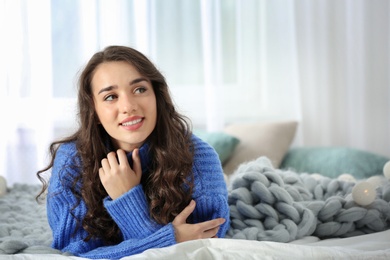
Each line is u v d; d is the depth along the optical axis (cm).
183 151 120
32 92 255
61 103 266
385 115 264
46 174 205
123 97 112
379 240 118
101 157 122
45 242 126
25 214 156
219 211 121
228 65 277
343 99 269
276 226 126
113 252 109
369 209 135
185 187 120
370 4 262
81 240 119
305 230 128
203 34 266
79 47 264
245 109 277
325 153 236
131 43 268
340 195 148
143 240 110
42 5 255
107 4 260
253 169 139
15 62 253
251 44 276
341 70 267
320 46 267
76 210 120
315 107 269
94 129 121
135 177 117
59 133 267
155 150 120
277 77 274
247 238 122
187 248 97
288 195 132
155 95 121
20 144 258
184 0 276
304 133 271
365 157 226
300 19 267
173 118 123
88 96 118
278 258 93
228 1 277
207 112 267
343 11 265
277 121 262
